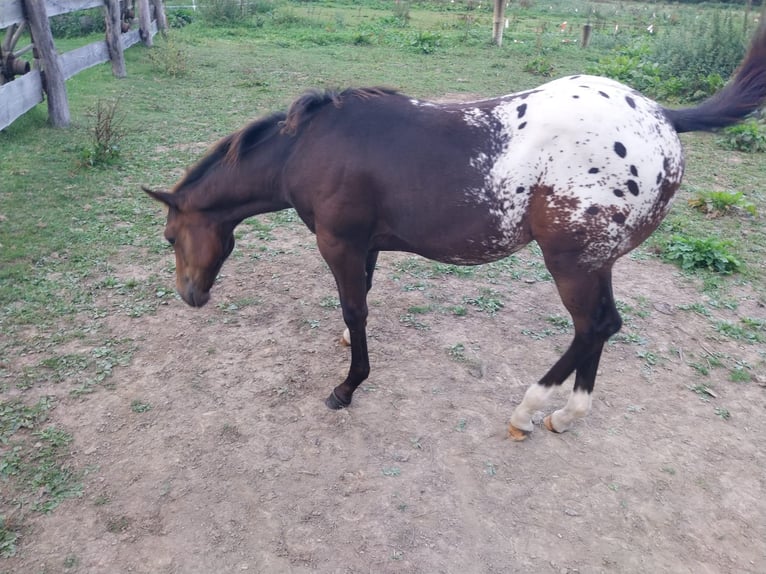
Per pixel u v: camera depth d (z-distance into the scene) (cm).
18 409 325
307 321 420
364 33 1666
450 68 1314
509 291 471
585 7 2877
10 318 399
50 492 279
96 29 1482
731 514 283
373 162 279
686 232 576
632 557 260
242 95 1002
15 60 721
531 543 265
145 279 456
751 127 830
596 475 302
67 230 514
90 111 848
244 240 536
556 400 355
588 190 255
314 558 254
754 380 378
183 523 267
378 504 281
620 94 266
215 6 1777
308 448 312
